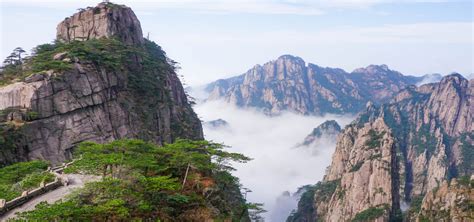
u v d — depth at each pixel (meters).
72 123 96.56
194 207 49.12
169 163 54.31
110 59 112.38
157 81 129.88
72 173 56.50
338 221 176.88
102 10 133.75
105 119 104.69
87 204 41.22
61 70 98.88
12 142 83.69
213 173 59.50
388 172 170.75
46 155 89.25
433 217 140.75
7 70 109.88
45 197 47.66
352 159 197.00
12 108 89.69
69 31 132.38
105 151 56.25
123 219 41.12
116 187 43.84
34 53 118.62
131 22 140.50
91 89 103.62
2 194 48.19
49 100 94.00
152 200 46.16
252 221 68.12
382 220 156.88
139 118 115.31
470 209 132.38
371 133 198.62
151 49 151.62
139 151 56.19
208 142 58.56
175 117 132.75
